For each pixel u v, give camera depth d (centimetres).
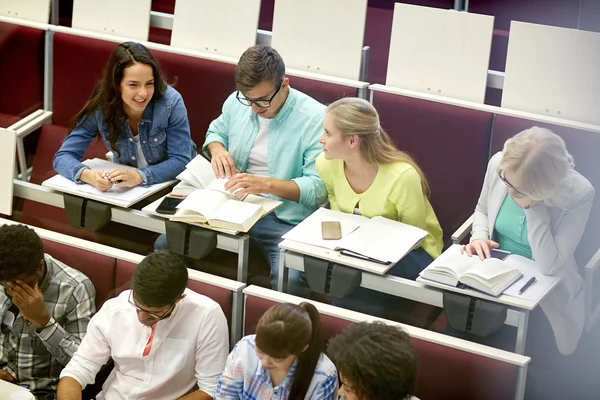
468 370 220
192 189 291
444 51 315
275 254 296
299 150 305
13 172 301
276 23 339
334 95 321
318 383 215
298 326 205
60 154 307
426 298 246
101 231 319
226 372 226
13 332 257
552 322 263
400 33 320
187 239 272
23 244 241
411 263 271
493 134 301
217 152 312
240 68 290
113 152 317
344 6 327
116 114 305
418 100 310
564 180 245
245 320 245
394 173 276
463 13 310
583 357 280
